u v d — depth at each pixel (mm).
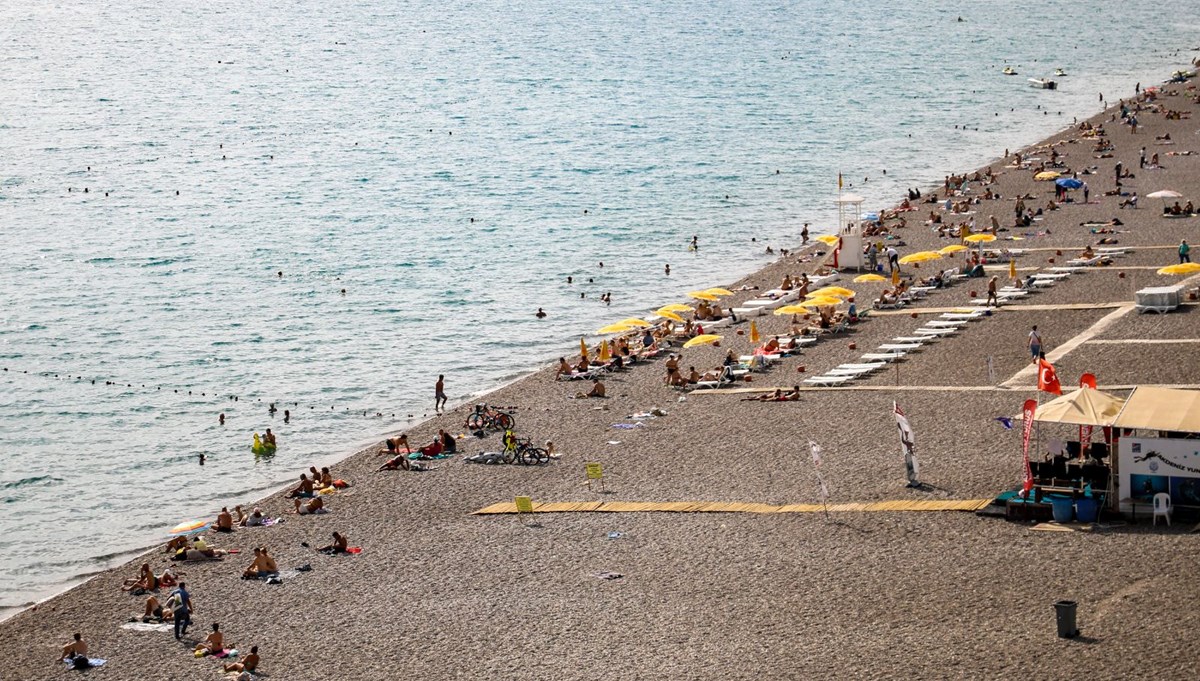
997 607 35750
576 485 50156
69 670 37844
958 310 71500
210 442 62438
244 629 39625
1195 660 31359
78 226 112750
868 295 77938
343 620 39562
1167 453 40312
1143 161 112312
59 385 70938
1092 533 40344
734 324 75062
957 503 44062
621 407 60438
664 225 108438
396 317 83250
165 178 136250
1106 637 33062
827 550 41281
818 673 33000
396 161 144875
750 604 37906
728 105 180750
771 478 48719
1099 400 42406
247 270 96250
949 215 100250
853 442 51906
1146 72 196500
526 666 35281
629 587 40031
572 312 83438
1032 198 103375
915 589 37656
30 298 88688
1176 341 61594
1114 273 77000
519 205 118188
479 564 43031
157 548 49000
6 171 139125
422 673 35500
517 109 183250
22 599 46219
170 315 84438
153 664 37750
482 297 87500
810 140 149250
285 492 53531
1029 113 161500
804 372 63250
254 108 188625
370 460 56062
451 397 67875
